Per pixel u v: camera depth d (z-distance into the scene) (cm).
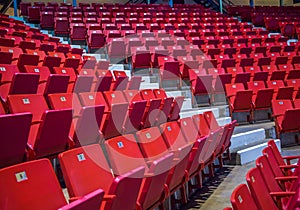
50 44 515
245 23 934
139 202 170
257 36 815
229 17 991
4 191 121
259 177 166
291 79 548
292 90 484
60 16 766
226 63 587
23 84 275
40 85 324
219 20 934
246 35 825
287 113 416
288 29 895
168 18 892
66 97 281
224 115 473
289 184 222
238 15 1063
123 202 141
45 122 204
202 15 969
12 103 234
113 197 127
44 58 395
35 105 248
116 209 137
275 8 1115
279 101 443
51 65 404
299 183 173
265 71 564
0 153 175
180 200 240
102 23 772
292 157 253
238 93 459
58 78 307
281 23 914
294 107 445
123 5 1008
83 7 895
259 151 389
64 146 231
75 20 753
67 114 218
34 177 134
